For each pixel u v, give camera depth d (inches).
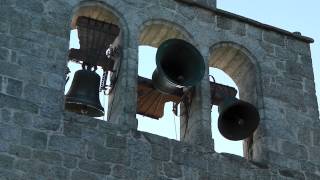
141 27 1157.7
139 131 1057.5
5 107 999.6
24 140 984.9
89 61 1119.0
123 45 1132.5
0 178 946.7
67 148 1001.5
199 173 1064.2
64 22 1101.7
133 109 1075.9
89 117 1038.4
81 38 1124.5
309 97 1234.6
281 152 1152.2
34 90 1029.2
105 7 1144.8
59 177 976.3
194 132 1122.0
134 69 1112.8
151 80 1130.7
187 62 1135.0
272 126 1173.1
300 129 1192.8
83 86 1101.1
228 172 1087.6
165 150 1059.3
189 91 1156.5
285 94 1218.0
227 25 1230.3
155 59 1101.1
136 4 1170.0
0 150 964.6
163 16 1181.1
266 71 1224.8
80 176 987.9
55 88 1042.7
